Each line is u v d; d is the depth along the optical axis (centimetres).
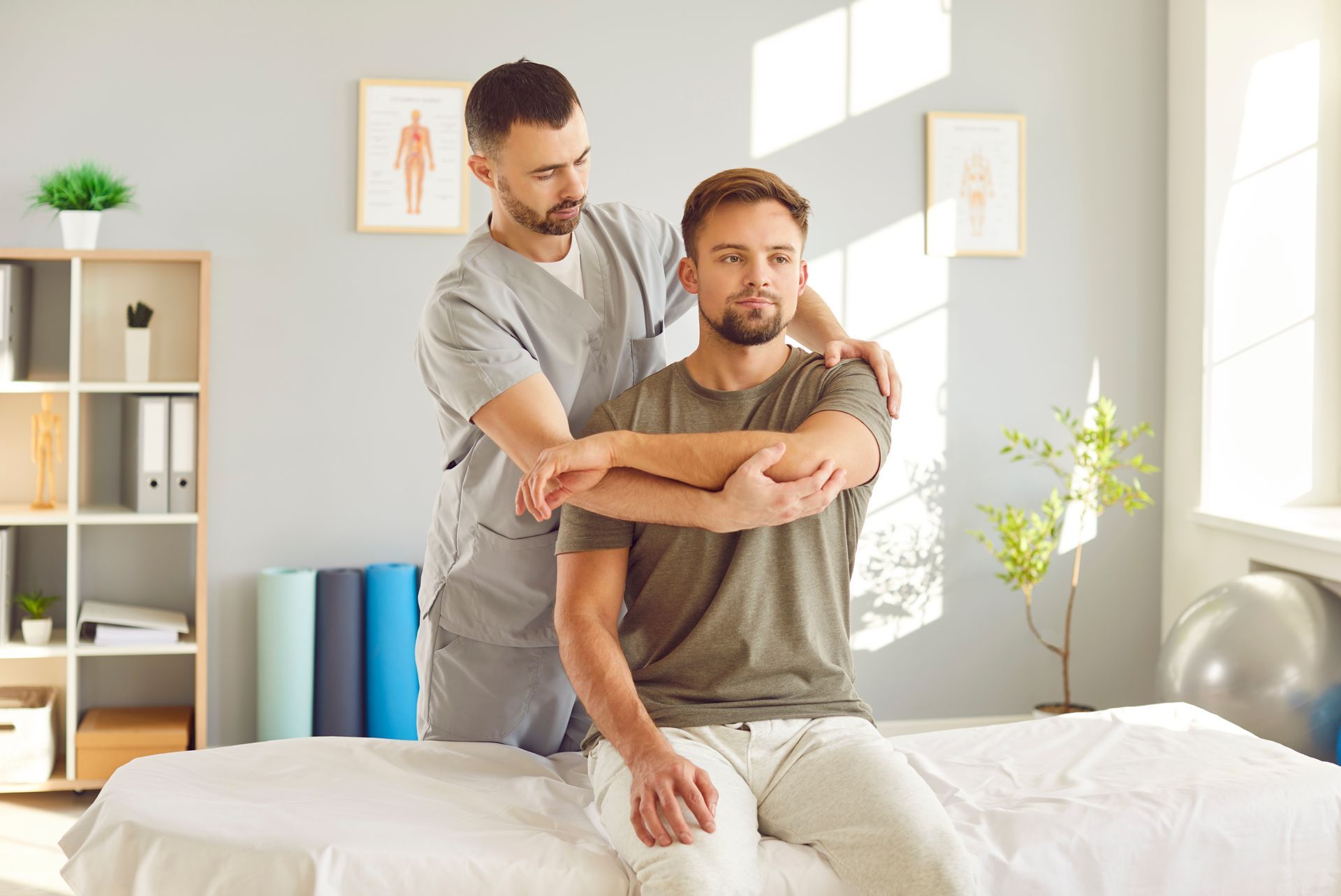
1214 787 166
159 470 313
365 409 339
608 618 169
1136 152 368
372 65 334
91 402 331
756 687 168
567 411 199
